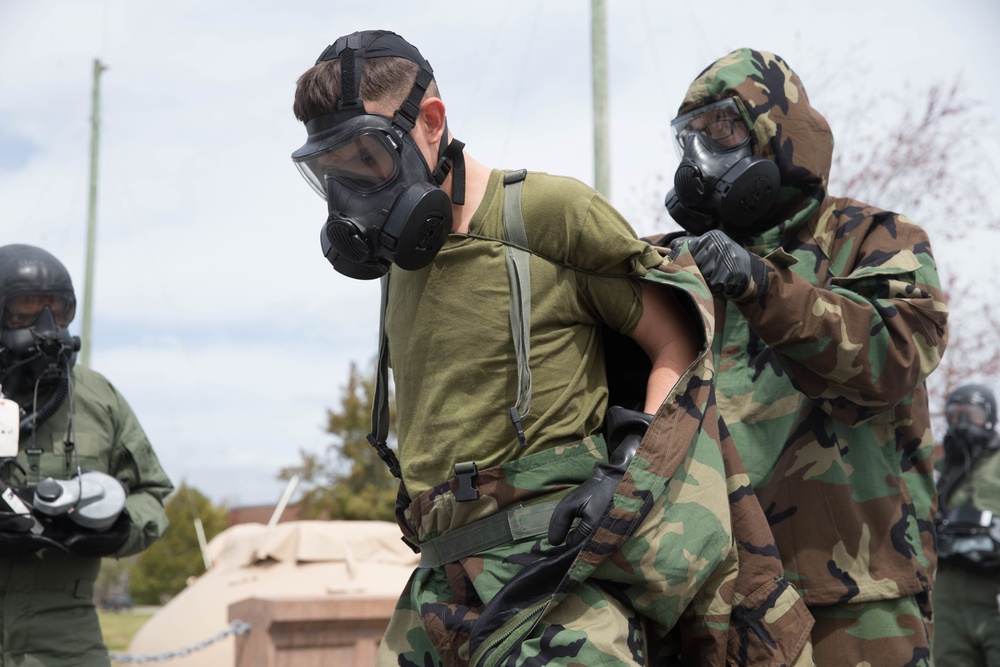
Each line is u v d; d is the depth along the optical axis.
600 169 10.52
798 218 3.15
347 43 2.28
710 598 2.38
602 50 10.66
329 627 6.92
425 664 2.46
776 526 2.99
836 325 2.75
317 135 2.27
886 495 2.97
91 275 20.72
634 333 2.40
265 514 46.66
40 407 4.36
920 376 2.89
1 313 4.20
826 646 2.93
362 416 22.94
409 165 2.25
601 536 2.12
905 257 2.98
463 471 2.29
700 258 2.74
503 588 2.21
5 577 4.14
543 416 2.30
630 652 2.18
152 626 9.69
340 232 2.26
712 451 2.33
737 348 3.17
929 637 3.06
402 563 9.36
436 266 2.37
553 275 2.32
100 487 4.22
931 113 11.62
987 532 6.51
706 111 3.10
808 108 3.21
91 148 20.84
